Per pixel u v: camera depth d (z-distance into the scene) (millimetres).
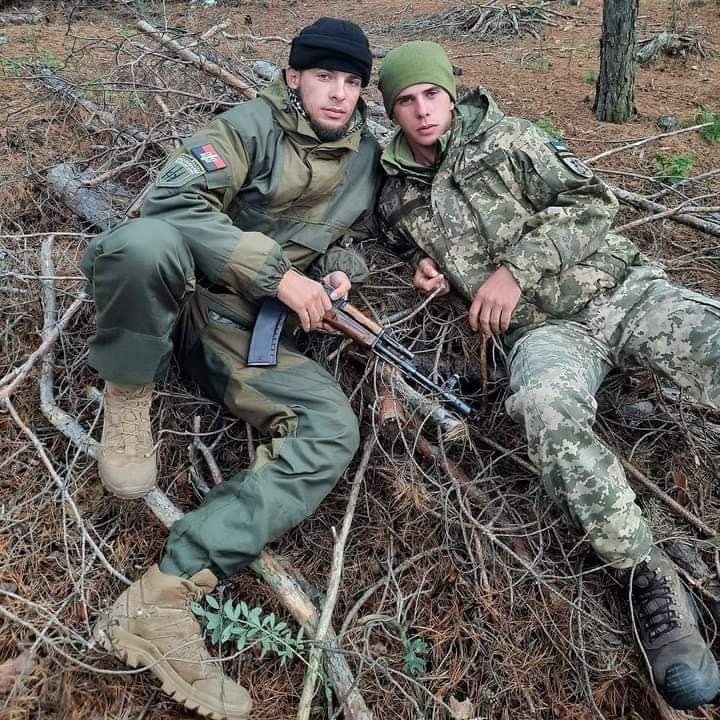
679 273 3621
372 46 7406
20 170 3797
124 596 2162
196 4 9195
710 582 2521
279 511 2264
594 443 2305
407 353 2609
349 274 2740
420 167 2787
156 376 2336
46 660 2098
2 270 3152
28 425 2754
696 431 2914
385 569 2490
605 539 2279
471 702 2262
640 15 7926
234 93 3932
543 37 7785
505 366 2920
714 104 5781
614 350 2641
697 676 2223
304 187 2662
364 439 2721
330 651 2150
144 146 3582
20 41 6172
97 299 2201
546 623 2418
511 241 2725
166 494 2572
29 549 2422
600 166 4680
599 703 2318
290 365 2531
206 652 2125
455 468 2686
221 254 2363
